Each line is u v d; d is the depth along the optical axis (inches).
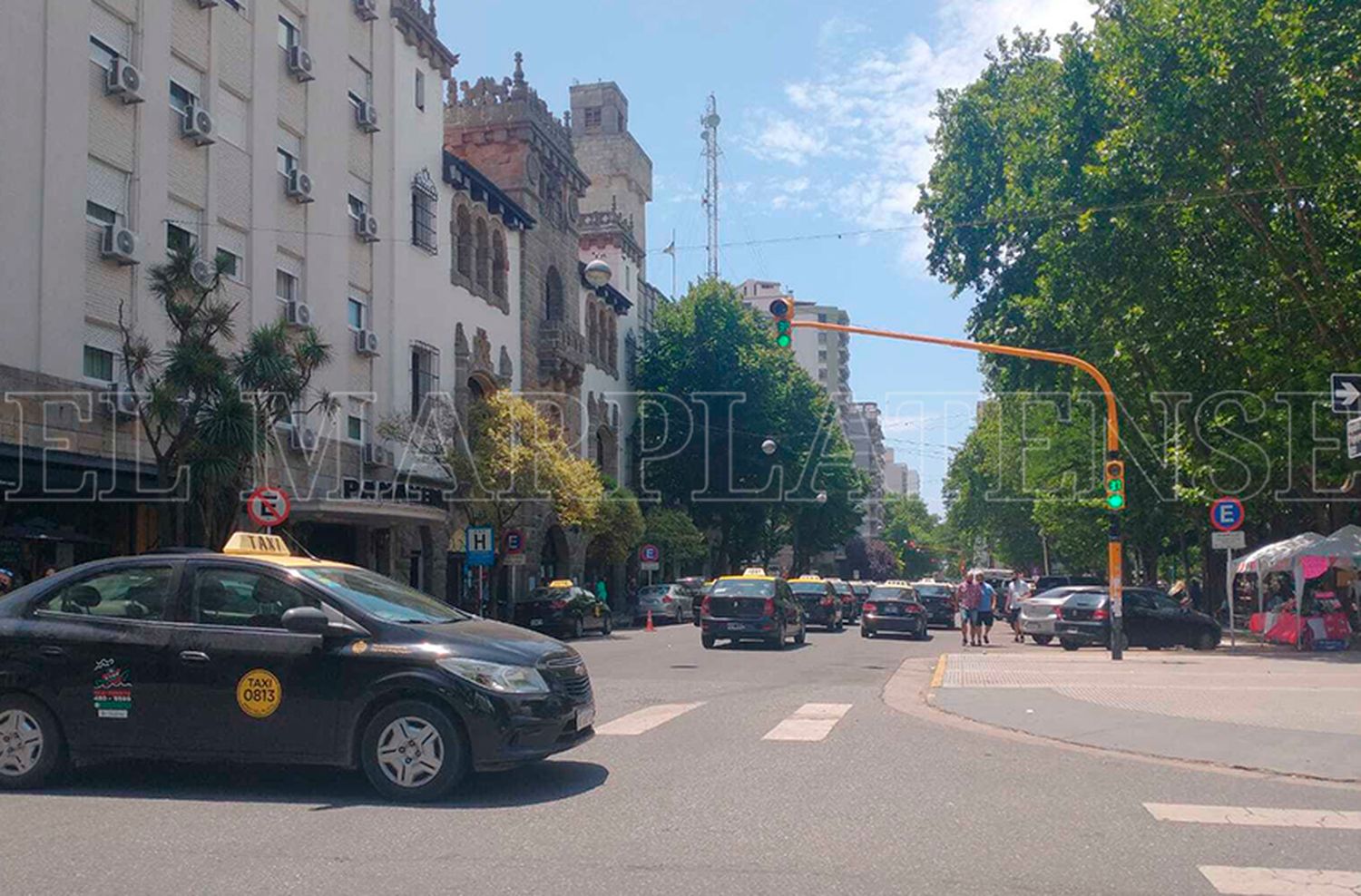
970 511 2881.4
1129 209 1067.9
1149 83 1031.6
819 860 256.5
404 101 1403.8
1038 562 3139.8
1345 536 1051.9
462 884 235.9
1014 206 1311.5
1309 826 294.8
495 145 1797.5
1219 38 986.1
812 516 2797.7
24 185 817.5
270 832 281.3
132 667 327.9
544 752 321.4
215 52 1033.5
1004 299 1530.5
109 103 908.0
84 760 335.9
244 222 1077.1
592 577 2215.8
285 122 1146.0
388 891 230.7
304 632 316.2
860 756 397.1
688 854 260.5
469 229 1584.6
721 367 2297.0
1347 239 1048.8
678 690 629.9
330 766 340.5
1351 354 1058.1
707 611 1050.1
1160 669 757.3
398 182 1380.4
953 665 796.0
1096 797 330.0
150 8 951.0
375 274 1321.4
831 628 1499.8
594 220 2362.2
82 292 869.2
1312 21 975.0
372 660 318.0
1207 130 1005.8
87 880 239.3
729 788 337.1
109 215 911.7
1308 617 1089.4
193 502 806.5
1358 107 952.9
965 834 282.0
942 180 1596.9
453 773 313.3
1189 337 1122.0
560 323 1838.1
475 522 1417.3
